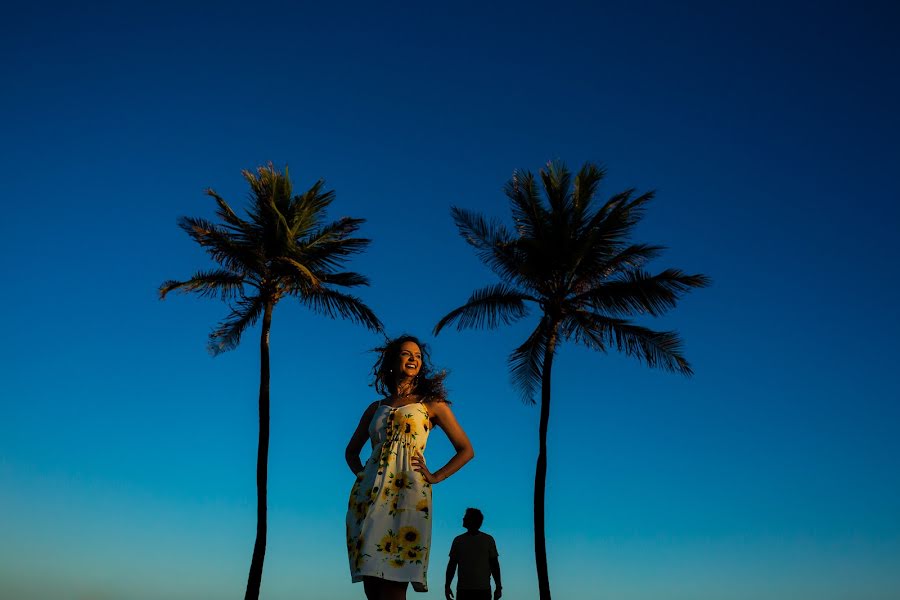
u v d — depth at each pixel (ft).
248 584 69.67
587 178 73.10
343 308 75.97
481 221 73.20
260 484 73.10
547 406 72.90
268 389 75.82
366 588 15.20
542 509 70.54
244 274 76.33
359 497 15.67
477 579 38.88
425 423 16.12
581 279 73.00
